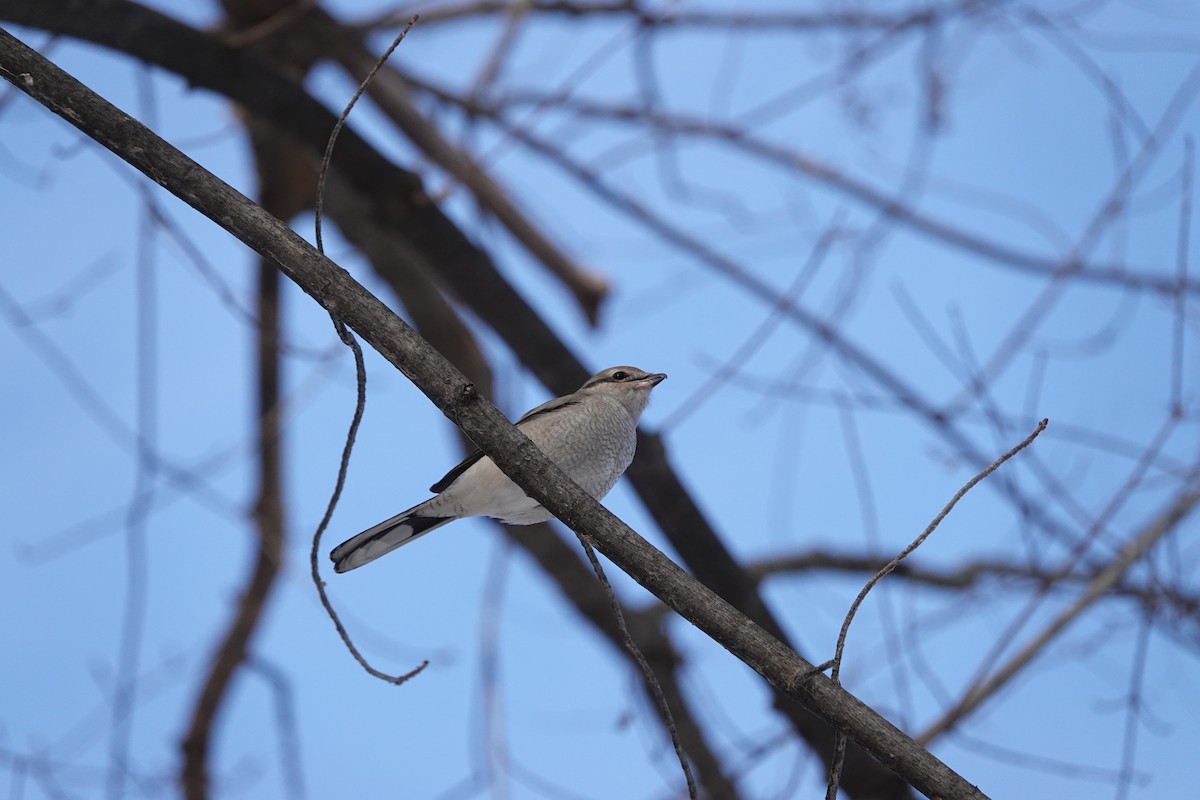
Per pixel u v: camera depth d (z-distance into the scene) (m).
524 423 10.19
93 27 9.71
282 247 5.78
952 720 10.51
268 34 11.38
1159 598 11.11
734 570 11.69
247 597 13.87
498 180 13.27
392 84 12.30
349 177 10.99
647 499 11.49
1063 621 10.91
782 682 5.51
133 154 5.78
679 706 12.85
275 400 13.80
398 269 12.88
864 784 11.37
